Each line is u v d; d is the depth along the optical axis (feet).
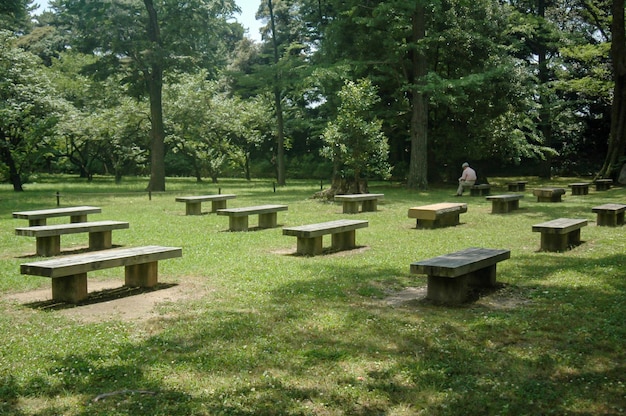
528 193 88.79
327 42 104.83
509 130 108.37
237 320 22.21
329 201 76.79
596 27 130.00
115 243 42.65
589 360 17.90
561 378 16.57
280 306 24.45
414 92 98.37
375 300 25.73
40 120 102.94
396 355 18.40
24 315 23.20
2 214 62.03
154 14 103.45
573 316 22.47
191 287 28.32
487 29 106.32
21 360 17.80
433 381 16.30
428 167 117.29
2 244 42.57
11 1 97.35
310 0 120.98
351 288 28.02
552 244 38.40
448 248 39.75
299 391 15.64
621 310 23.20
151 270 28.45
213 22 109.40
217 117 140.26
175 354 18.47
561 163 148.15
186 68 109.50
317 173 163.53
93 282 29.66
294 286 28.32
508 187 100.73
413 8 89.10
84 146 149.59
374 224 53.57
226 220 56.24
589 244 40.42
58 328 21.33
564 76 122.42
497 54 107.65
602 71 113.29
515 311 23.43
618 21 96.53
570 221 39.91
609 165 100.37
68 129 130.41
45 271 23.18
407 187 100.01
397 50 96.27
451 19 103.09
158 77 105.70
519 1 134.00
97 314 23.34
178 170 181.78
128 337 20.25
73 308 24.32
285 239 44.11
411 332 20.63
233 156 153.69
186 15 104.42
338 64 96.78
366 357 18.21
